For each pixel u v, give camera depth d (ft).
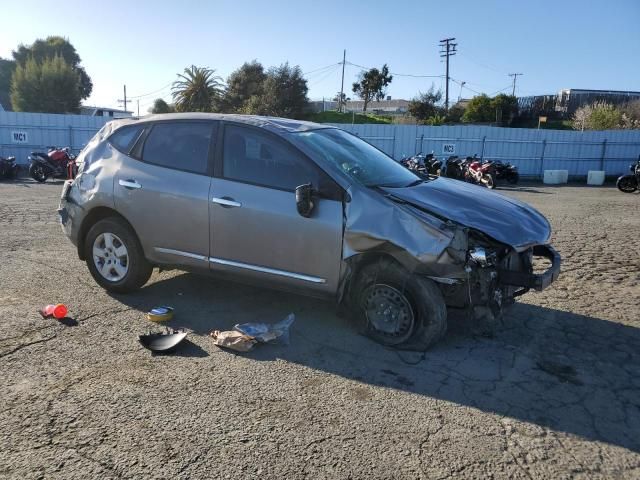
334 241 13.23
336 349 13.56
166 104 172.65
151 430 9.81
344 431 9.98
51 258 21.11
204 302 16.57
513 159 77.82
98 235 16.69
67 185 17.40
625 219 36.35
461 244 12.26
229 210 14.40
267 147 14.34
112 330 14.24
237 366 12.48
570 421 10.59
